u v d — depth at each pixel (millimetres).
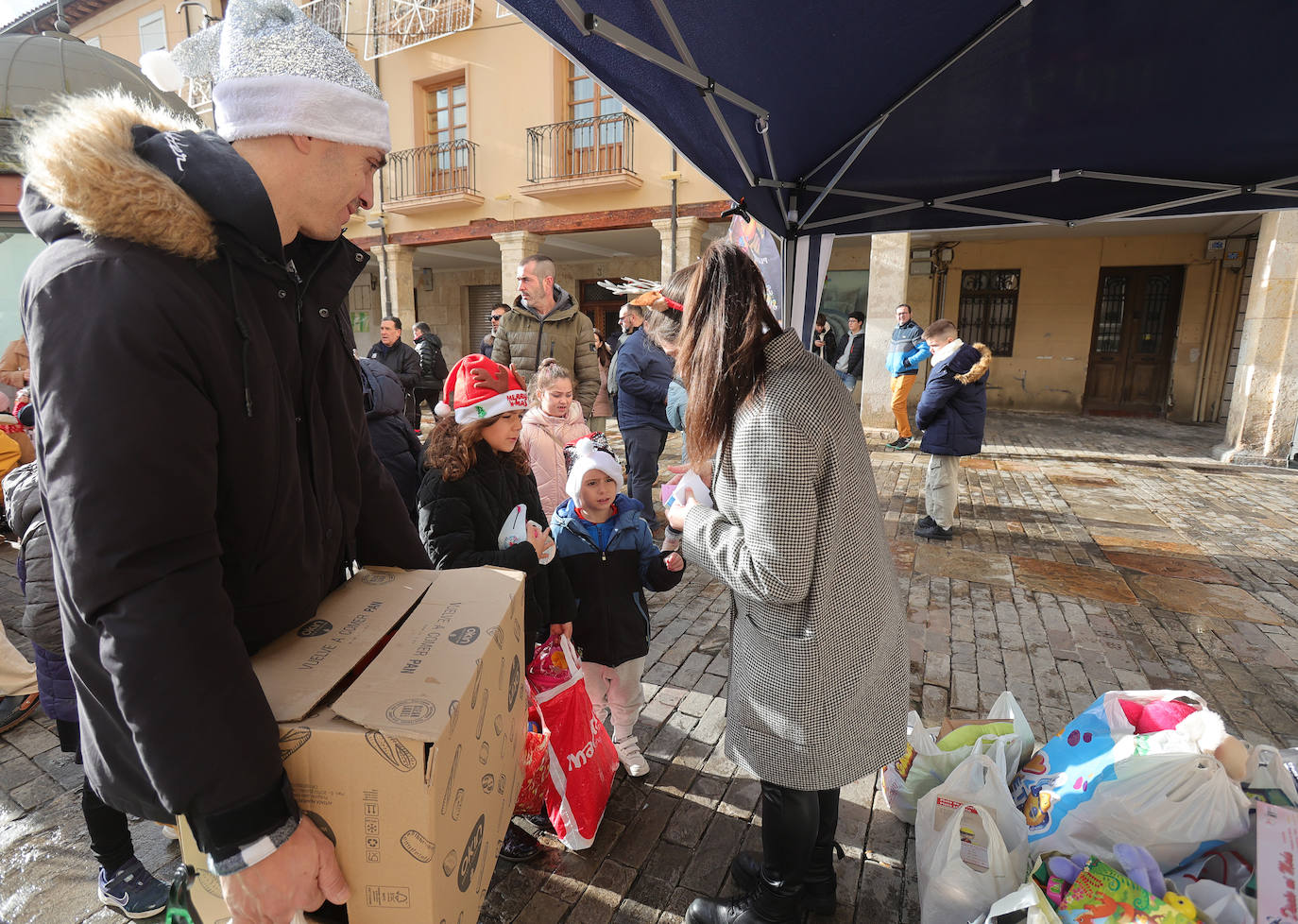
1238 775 1589
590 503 2309
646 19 2152
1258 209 3785
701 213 10539
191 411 814
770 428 1353
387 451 2572
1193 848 1529
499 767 1125
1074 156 3568
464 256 15102
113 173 792
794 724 1471
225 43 968
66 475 758
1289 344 8016
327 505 1136
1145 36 2535
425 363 8430
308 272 1075
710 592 4223
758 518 1366
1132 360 13125
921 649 3484
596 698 2480
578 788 2047
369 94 1019
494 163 11969
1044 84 2932
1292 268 7855
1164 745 1573
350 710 880
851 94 2971
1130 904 1386
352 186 1037
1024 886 1485
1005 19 2416
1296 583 4453
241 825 797
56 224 850
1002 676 3207
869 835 2180
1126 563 4832
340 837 874
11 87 4324
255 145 958
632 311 6066
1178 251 12320
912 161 3709
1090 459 8734
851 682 1466
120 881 1901
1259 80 2746
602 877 2021
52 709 1820
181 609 785
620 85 2350
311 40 971
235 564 966
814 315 4723
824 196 3820
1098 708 1806
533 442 3561
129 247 817
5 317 4859
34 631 1772
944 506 5309
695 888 1981
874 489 1534
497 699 1109
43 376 774
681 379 1531
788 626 1469
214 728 784
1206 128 3178
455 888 947
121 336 766
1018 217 4273
